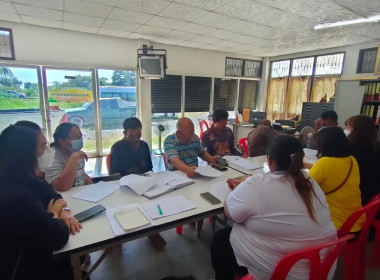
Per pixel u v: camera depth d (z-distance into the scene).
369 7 2.98
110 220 1.24
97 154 5.16
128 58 5.04
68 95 4.62
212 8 3.13
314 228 1.02
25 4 3.05
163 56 4.73
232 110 6.86
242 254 1.17
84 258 1.61
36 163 1.07
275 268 0.97
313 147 3.15
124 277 1.76
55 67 4.39
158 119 5.74
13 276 0.95
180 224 1.28
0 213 0.90
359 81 4.02
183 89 5.88
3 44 3.94
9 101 4.15
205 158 2.40
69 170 1.61
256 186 1.10
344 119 4.24
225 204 1.24
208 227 2.44
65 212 1.24
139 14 3.38
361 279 1.60
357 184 1.54
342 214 1.54
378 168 1.86
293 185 1.06
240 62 6.68
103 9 3.20
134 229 1.16
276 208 1.03
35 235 0.94
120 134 5.34
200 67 6.01
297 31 4.14
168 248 2.10
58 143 1.84
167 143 2.26
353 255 1.50
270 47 5.50
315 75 5.85
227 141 2.81
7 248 0.93
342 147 1.52
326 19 3.49
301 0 2.83
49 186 1.31
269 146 1.20
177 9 3.18
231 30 4.13
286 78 6.44
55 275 1.10
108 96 5.04
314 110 4.87
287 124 5.65
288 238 1.02
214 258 1.44
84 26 4.02
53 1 2.94
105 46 4.74
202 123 5.89
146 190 1.57
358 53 4.97
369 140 1.89
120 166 2.25
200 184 1.75
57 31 4.25
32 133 1.04
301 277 1.01
